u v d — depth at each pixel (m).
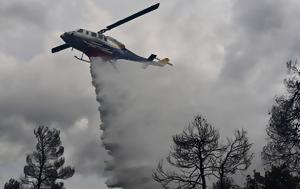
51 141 40.56
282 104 21.84
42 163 39.78
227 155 22.27
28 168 39.62
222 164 22.03
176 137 22.64
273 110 22.17
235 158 22.22
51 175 39.88
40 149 40.19
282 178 22.59
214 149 22.52
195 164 22.38
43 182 39.78
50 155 40.69
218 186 23.22
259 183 22.94
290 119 21.23
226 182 22.03
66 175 40.62
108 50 49.94
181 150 22.44
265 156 22.64
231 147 22.42
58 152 40.97
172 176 22.27
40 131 40.59
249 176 23.20
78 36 47.09
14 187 40.72
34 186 39.12
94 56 49.66
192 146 22.39
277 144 21.98
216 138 22.44
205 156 22.47
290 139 21.33
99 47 48.94
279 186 22.31
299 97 21.09
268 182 22.55
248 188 22.98
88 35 47.91
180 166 22.41
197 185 21.98
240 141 22.45
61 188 39.84
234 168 22.22
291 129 21.38
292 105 21.23
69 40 47.38
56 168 40.44
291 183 22.44
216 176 22.17
